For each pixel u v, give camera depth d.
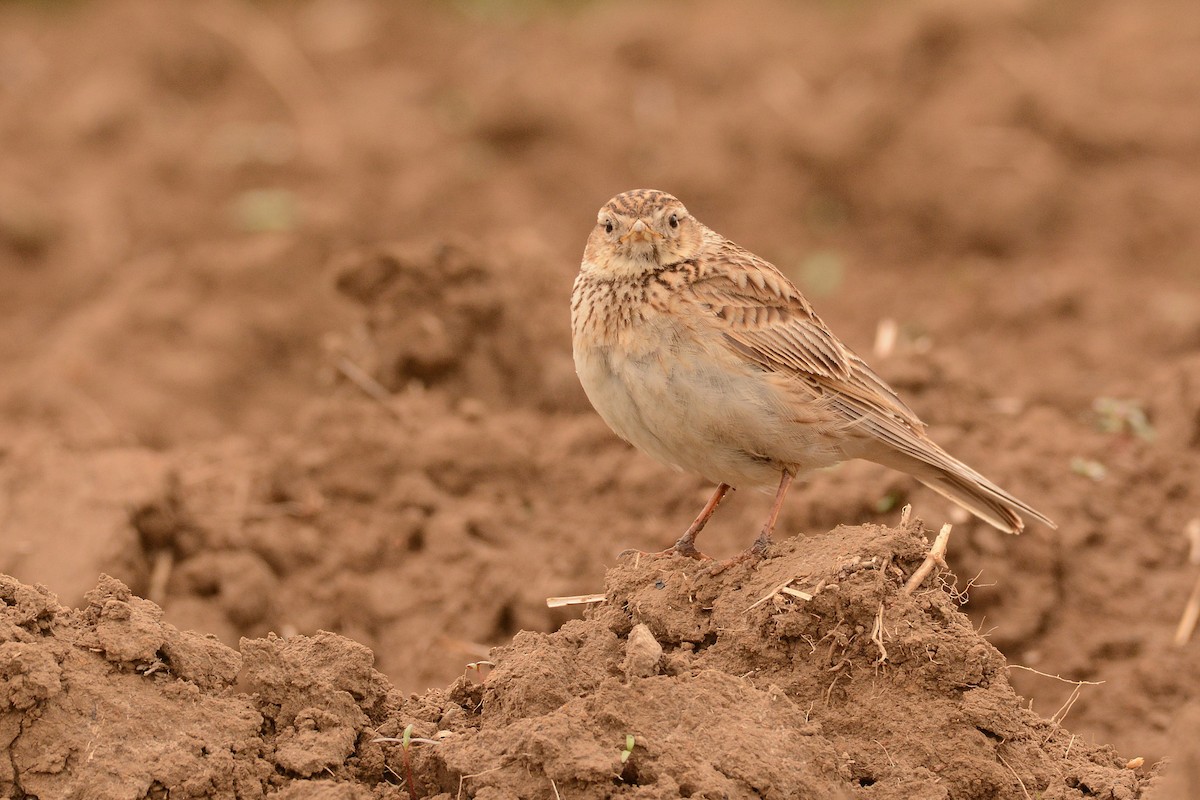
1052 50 22.84
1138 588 11.79
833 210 20.14
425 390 14.09
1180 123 20.97
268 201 19.73
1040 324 17.38
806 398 8.96
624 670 7.79
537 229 19.52
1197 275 18.55
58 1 26.22
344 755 7.53
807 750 7.21
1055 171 19.84
